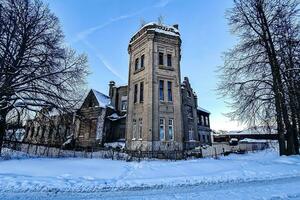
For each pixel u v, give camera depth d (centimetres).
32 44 1816
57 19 2005
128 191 680
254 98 1773
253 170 1102
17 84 1653
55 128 1914
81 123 3259
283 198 595
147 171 1109
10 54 1667
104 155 1977
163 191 683
